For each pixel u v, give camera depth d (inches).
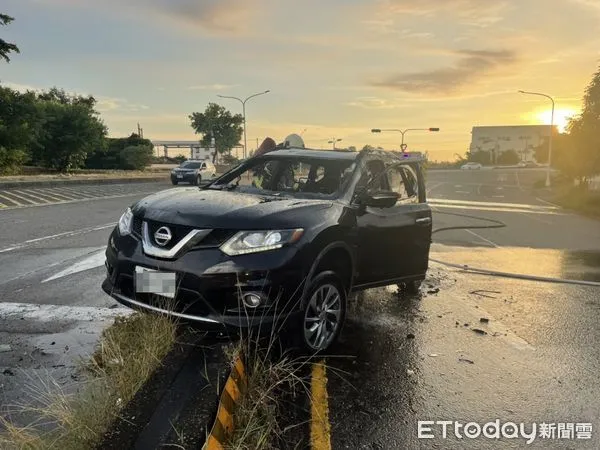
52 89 1975.9
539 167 4389.8
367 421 135.0
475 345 195.0
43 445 107.7
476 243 505.0
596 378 169.2
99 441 109.5
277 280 148.9
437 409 143.7
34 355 166.6
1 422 125.8
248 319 146.0
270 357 155.5
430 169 3964.1
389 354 181.2
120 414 118.9
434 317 227.6
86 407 120.6
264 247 149.6
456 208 989.8
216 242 149.8
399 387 155.6
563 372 173.0
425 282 297.3
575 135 1284.4
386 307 240.1
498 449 125.6
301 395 145.2
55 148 1337.4
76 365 159.0
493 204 1146.7
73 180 1039.6
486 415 141.9
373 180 206.7
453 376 165.8
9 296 232.4
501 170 3811.5
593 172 1328.7
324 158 211.6
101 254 330.0
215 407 122.3
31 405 134.6
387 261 208.5
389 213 207.6
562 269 372.2
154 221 158.6
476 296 271.4
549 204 1243.8
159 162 2834.6
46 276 269.3
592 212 1032.2
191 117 2546.8
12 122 1087.0
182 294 149.1
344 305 181.3
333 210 176.6
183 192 189.9
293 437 124.2
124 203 674.8
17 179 980.6
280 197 186.7
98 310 214.2
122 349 157.0
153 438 110.1
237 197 178.2
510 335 208.8
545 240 556.1
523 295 279.0
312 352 167.5
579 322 231.0
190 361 147.5
